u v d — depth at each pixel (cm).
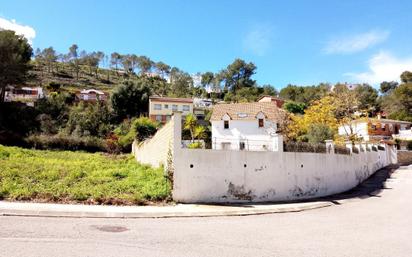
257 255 664
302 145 1903
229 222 1048
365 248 763
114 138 4512
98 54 13950
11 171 1440
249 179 1563
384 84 10369
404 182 2611
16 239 673
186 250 673
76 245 656
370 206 1550
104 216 1012
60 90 8038
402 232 969
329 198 1859
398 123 5859
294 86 10912
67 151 3772
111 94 6575
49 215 964
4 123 4653
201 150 1460
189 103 6769
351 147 2606
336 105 4144
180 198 1385
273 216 1223
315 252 707
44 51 12462
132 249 654
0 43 5156
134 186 1416
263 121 4153
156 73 14138
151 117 6450
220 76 12362
